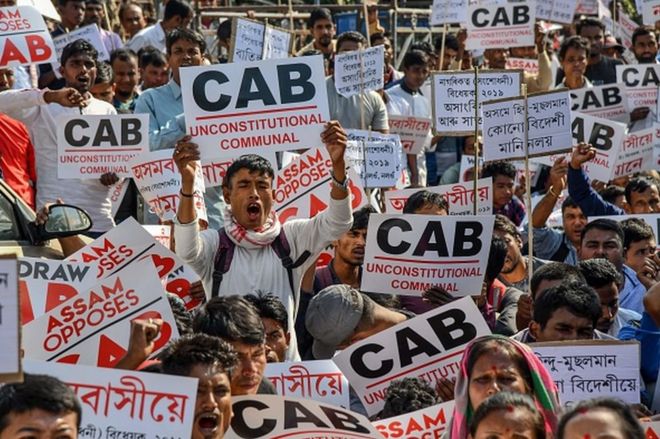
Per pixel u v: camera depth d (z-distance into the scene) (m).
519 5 15.09
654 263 9.91
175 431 5.75
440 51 17.67
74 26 14.74
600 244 9.71
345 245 8.91
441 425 6.79
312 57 8.70
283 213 9.88
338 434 6.37
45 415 5.02
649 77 14.88
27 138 10.48
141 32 15.36
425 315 7.63
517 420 5.31
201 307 6.79
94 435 5.74
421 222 8.52
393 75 16.33
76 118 9.95
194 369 5.86
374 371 7.60
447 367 7.60
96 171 9.97
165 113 11.29
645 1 16.84
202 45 11.41
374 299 8.82
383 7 18.69
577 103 14.40
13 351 4.93
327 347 8.18
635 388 7.03
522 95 9.41
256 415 6.39
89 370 5.78
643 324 7.90
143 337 6.21
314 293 8.92
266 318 7.49
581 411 4.90
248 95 8.65
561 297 7.36
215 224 10.92
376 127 13.07
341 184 8.02
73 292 7.51
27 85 13.00
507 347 6.18
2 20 10.83
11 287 4.95
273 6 17.69
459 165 14.44
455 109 10.38
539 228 11.38
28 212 8.19
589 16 21.08
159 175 9.94
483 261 8.52
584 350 7.04
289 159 11.18
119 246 7.76
